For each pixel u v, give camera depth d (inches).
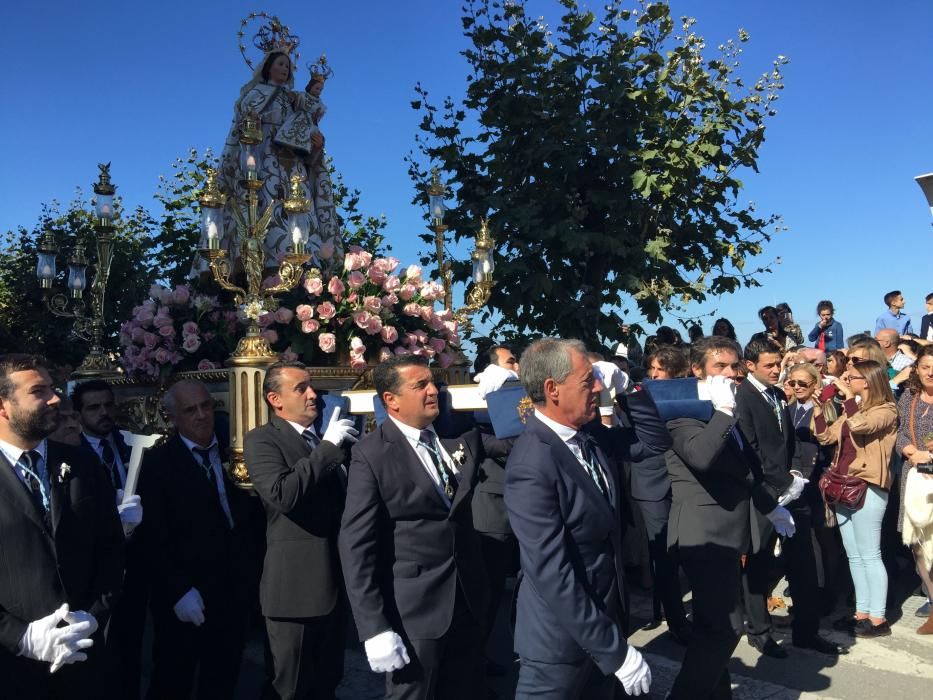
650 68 373.7
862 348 220.7
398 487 133.5
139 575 165.6
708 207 383.2
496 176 376.8
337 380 229.0
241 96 285.4
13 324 550.6
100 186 271.6
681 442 152.1
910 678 189.8
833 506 228.5
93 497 129.6
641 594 270.5
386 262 247.0
